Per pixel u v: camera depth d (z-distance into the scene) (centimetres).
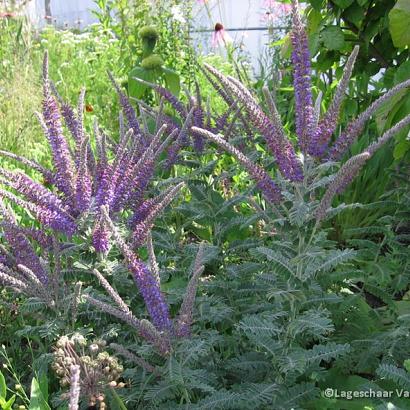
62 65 668
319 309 247
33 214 241
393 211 401
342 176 202
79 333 233
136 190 262
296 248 230
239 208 386
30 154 464
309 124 218
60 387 258
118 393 233
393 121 343
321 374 242
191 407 215
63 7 1037
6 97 523
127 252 211
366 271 314
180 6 631
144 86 474
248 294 277
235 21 895
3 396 218
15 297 270
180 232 320
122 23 675
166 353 210
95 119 272
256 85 588
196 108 324
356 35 425
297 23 217
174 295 262
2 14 694
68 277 250
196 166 320
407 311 310
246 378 248
